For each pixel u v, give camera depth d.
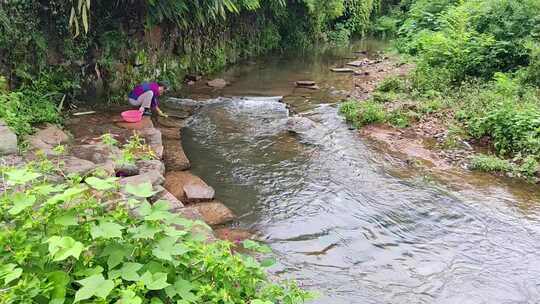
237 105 8.64
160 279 2.11
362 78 11.40
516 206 5.10
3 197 2.30
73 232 2.27
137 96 7.42
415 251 4.27
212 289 2.36
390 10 24.23
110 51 7.73
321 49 17.09
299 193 5.30
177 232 2.42
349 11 20.86
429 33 12.45
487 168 5.95
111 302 2.10
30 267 2.12
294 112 8.33
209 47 11.62
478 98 7.75
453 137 6.85
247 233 4.43
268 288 2.71
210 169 5.83
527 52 8.84
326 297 3.57
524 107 6.79
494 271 3.99
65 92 6.96
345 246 4.31
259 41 14.88
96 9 7.45
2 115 5.04
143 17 8.33
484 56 9.23
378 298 3.60
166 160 5.80
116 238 2.31
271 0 14.38
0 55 5.95
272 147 6.63
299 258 4.09
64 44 6.91
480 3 10.62
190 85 10.08
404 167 6.07
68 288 2.11
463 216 4.88
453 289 3.74
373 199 5.21
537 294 3.72
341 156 6.36
